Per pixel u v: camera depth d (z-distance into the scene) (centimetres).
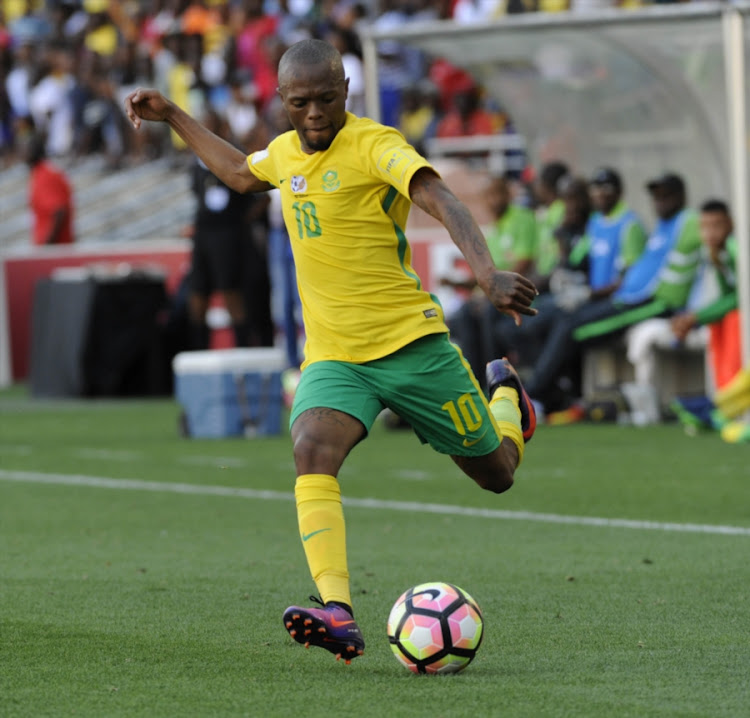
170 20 8950
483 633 1734
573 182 5069
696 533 2603
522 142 6041
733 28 4259
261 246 5734
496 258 5147
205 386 4516
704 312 4350
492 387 1953
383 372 1684
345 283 1681
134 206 8044
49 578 2223
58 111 8875
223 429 4509
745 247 4209
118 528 2756
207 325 5644
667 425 4653
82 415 5412
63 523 2827
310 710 1432
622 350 4944
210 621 1891
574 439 4262
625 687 1514
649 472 3466
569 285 4981
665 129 5372
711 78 5031
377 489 3272
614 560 2338
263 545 2550
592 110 5481
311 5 8250
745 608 1939
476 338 4969
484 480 1822
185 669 1620
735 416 4262
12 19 9956
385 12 7562
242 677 1580
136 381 6356
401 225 1697
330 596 1573
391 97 7175
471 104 7012
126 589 2125
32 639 1781
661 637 1764
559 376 4769
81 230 7900
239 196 5494
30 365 6494
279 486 3356
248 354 4541
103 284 6241
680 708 1425
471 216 1555
